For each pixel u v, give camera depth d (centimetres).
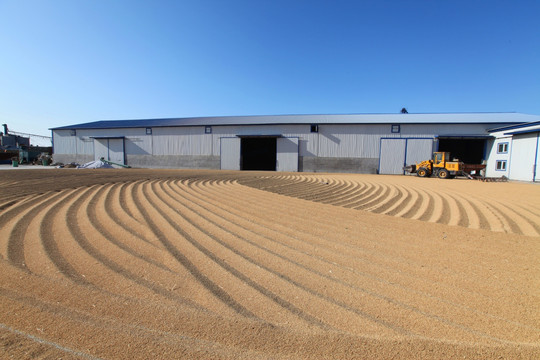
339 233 414
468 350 170
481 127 1828
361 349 171
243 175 1479
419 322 198
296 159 2131
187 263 295
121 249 329
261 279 262
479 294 240
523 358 163
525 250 354
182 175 1367
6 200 612
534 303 226
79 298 221
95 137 2517
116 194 708
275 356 164
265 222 467
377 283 258
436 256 328
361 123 2019
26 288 235
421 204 684
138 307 211
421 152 1936
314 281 260
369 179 1391
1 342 170
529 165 1368
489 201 734
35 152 2862
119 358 160
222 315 203
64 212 503
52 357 159
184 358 161
